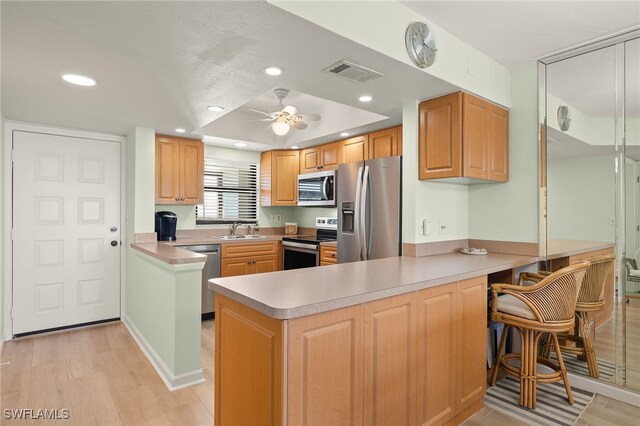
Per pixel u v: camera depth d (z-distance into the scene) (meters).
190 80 2.17
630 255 2.27
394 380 1.59
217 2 1.37
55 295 3.42
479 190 2.98
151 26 1.54
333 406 1.36
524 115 2.72
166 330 2.52
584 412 2.09
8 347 3.02
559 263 2.57
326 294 1.42
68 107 2.73
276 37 1.64
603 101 2.38
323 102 3.91
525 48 2.45
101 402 2.18
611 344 2.32
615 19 2.07
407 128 2.67
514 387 2.40
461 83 2.32
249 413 1.41
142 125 3.34
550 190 2.60
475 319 2.07
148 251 2.79
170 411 2.09
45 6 1.38
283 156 4.90
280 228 5.42
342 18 1.64
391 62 1.92
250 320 1.41
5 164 3.13
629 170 2.28
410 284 1.64
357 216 3.19
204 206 4.74
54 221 3.40
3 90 2.35
